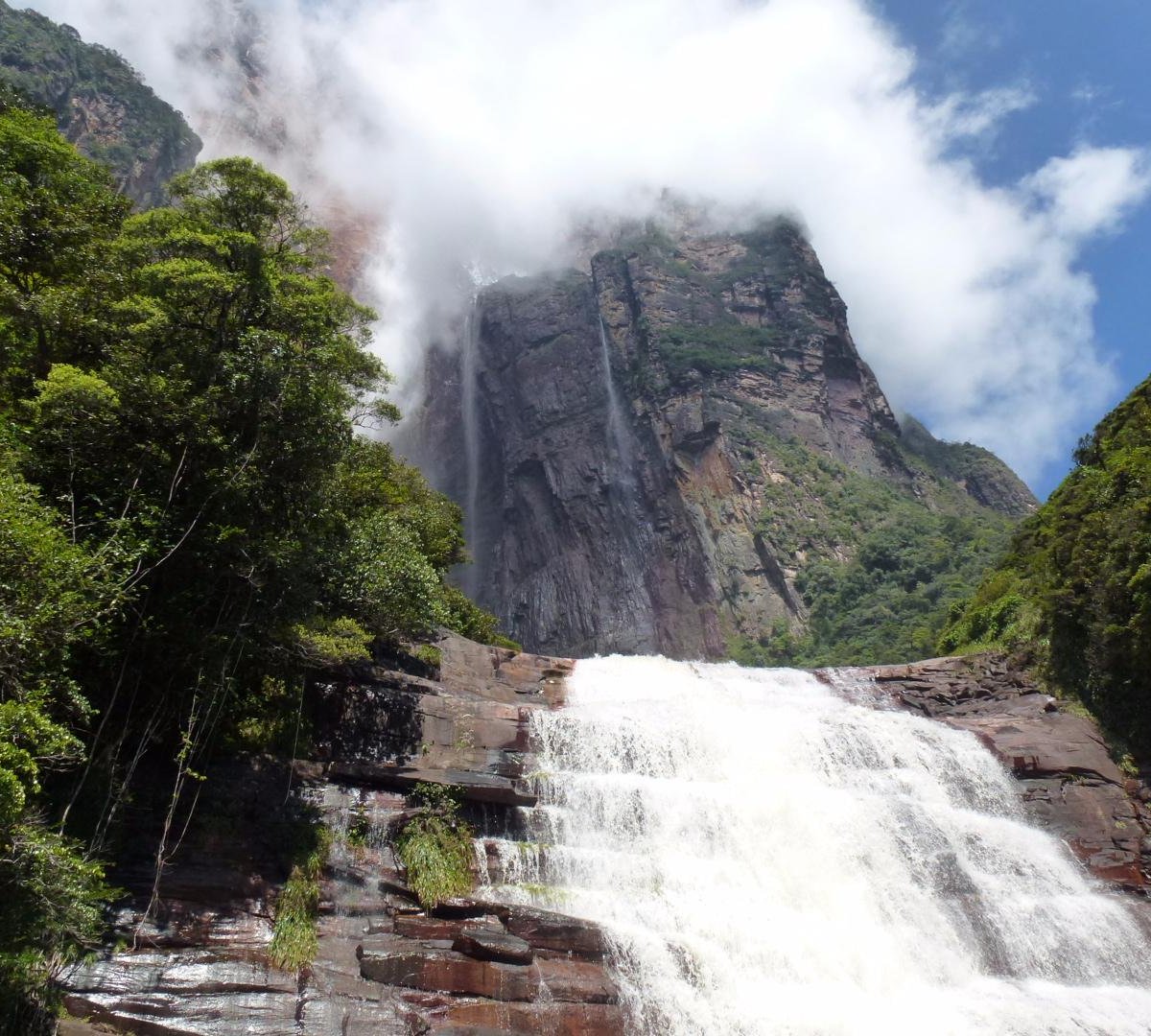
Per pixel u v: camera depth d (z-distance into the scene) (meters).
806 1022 20.48
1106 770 31.45
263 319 22.33
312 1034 16.77
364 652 25.38
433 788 23.69
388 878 21.20
